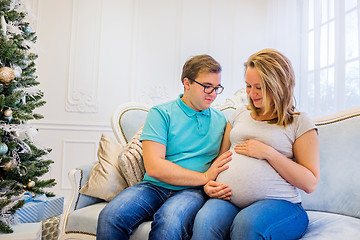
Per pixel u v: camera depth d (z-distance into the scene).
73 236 1.56
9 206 1.72
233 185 1.36
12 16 1.97
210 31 4.00
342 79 2.61
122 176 1.78
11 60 1.91
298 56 3.35
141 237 1.38
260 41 4.04
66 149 3.78
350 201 1.56
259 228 1.11
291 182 1.32
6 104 1.84
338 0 2.66
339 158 1.64
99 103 3.87
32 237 1.63
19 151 1.98
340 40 2.63
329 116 1.77
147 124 1.55
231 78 3.99
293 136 1.38
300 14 3.36
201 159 1.58
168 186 1.53
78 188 1.69
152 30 3.96
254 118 1.49
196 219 1.24
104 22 3.91
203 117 1.63
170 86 3.96
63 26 3.85
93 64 3.88
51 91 3.80
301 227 1.27
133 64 3.92
